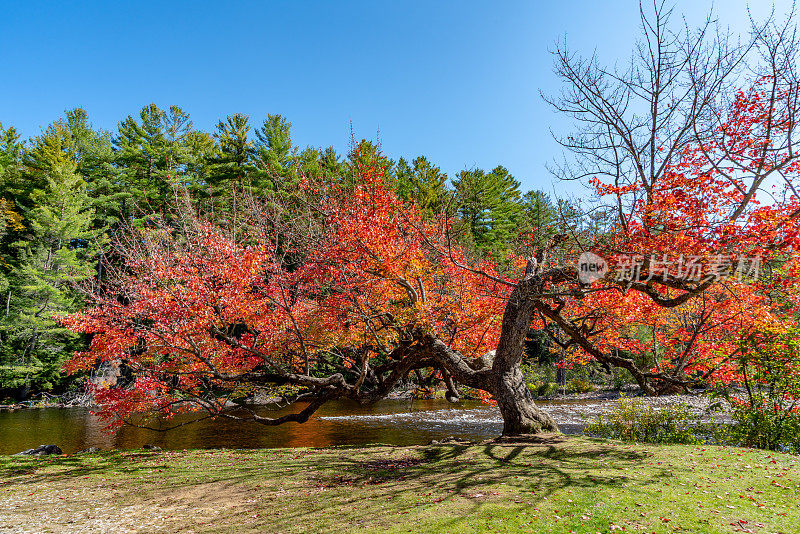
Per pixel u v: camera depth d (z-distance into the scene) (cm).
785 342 1093
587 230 1045
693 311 1374
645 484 757
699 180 932
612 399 3186
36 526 757
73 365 1362
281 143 3828
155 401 1337
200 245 1534
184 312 1293
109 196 3772
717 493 703
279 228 1738
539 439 1215
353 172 1504
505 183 4925
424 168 3634
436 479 887
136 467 1190
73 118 4641
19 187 3788
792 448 1067
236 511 791
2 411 2747
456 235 1619
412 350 1544
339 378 1477
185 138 4422
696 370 1380
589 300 1401
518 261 1662
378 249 1258
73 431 2048
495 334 1652
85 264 3284
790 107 908
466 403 3041
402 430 2092
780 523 575
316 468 1102
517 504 675
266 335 1434
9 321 2995
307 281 1585
